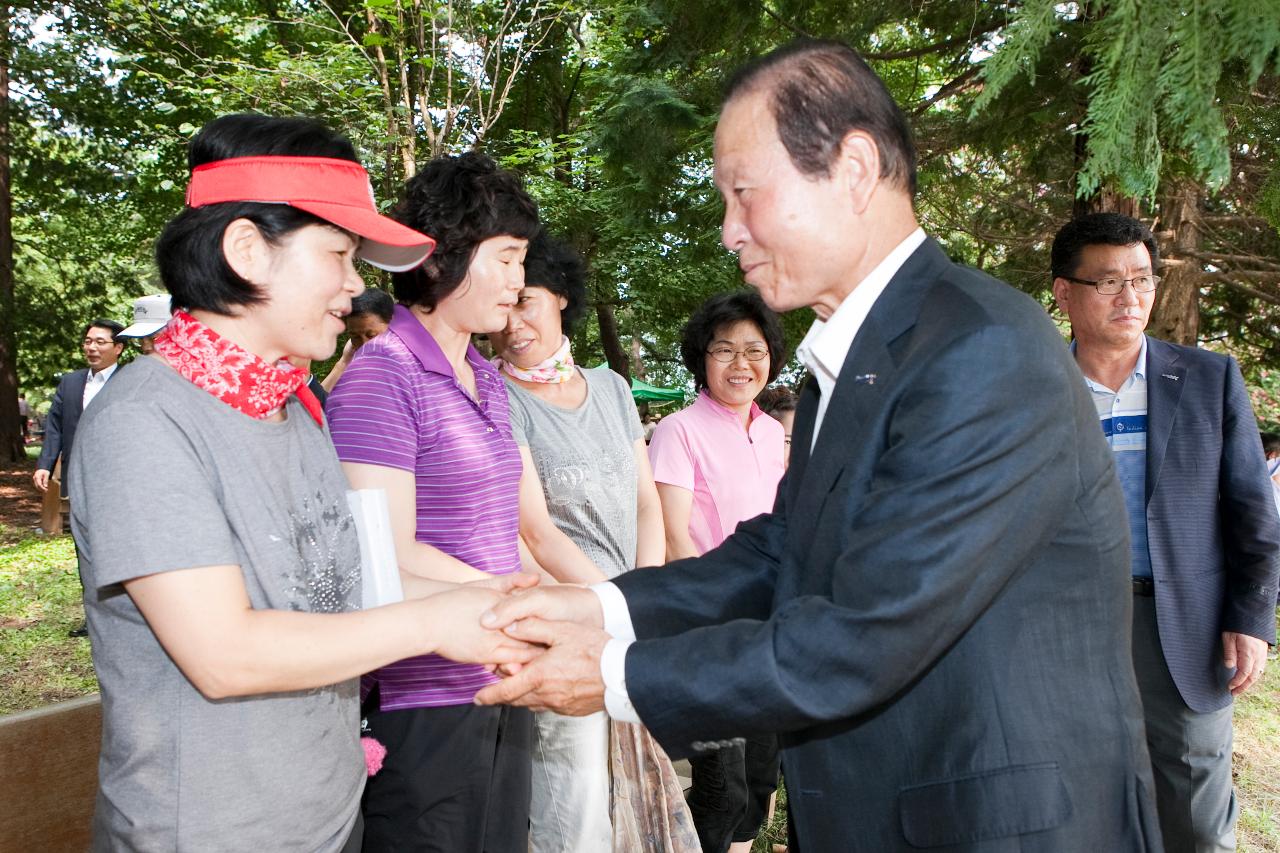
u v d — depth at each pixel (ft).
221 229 4.42
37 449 78.89
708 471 10.12
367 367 6.50
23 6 46.39
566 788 7.82
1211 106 4.82
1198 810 8.44
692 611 5.61
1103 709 4.39
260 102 18.89
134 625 4.33
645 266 34.76
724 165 4.76
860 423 4.49
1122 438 8.62
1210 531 8.26
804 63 4.58
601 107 26.78
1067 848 4.20
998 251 25.03
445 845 6.37
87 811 6.07
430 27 18.04
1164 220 19.21
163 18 30.55
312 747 4.78
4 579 25.07
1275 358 30.73
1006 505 4.06
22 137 51.37
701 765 9.22
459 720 6.35
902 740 4.42
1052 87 11.71
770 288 4.91
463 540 6.70
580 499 8.55
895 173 4.67
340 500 5.18
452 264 6.64
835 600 4.18
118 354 22.59
